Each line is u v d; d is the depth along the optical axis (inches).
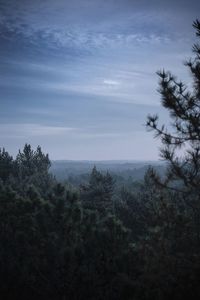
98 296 479.8
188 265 348.5
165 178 362.9
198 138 345.4
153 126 357.1
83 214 640.4
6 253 573.0
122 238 557.0
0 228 605.3
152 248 396.8
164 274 354.3
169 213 390.6
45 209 610.9
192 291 327.0
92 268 516.1
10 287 534.3
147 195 957.8
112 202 1467.8
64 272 528.1
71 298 509.4
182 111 343.0
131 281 413.4
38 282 535.2
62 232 597.9
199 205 362.9
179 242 378.0
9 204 624.1
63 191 692.7
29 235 586.6
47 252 569.6
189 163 347.9
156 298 346.3
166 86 346.3
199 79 327.0
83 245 551.5
